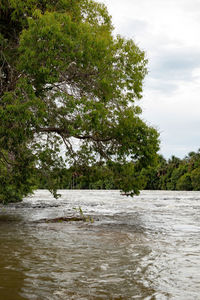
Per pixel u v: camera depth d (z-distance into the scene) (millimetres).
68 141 15945
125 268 7781
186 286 6461
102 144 16266
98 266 7938
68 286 6375
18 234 13094
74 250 9852
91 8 14398
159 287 6375
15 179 16703
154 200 41781
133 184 16484
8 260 8500
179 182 108688
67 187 121750
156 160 15438
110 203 34844
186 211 24984
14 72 13828
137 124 14414
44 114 11289
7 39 13164
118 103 15055
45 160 14812
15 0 12305
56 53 11023
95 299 5660
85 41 11594
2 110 10703
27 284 6469
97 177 16984
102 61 12695
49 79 11062
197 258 8859
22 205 30656
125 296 5832
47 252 9555
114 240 11719
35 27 10938
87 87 13469
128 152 15133
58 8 13445
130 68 13891
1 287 6250
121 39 13961
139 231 14102
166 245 10789
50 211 24359
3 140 12492
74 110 12961
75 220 18172
